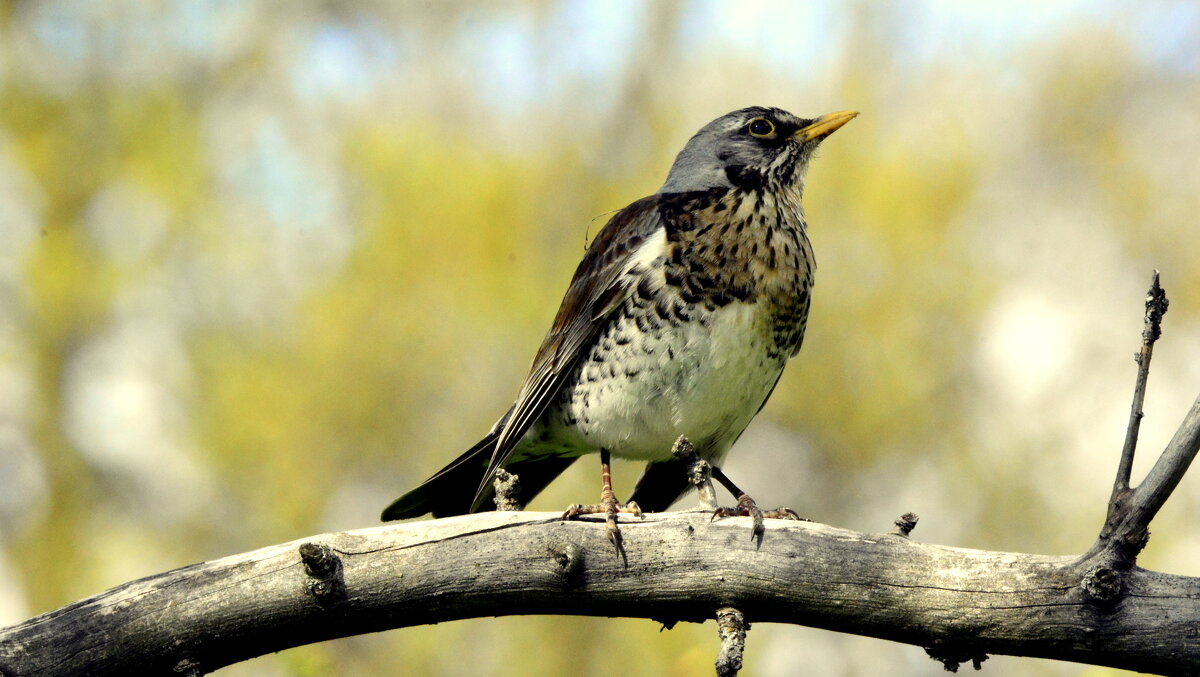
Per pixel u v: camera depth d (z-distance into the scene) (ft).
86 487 50.08
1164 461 17.39
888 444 48.67
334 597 19.52
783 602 19.30
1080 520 47.21
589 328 26.40
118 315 50.49
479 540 19.83
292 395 43.06
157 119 53.62
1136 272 54.60
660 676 38.52
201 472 44.45
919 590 18.78
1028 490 48.06
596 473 42.19
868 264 48.98
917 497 49.06
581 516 20.22
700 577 19.52
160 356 48.21
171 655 19.56
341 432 42.63
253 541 43.68
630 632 39.24
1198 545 45.27
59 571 49.11
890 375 48.42
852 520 48.88
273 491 43.14
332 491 43.16
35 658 18.99
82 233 51.98
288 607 19.58
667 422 26.20
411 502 26.89
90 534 49.73
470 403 43.01
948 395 49.21
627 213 28.40
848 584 19.06
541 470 29.30
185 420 46.24
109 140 53.62
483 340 42.91
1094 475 48.73
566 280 43.88
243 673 40.27
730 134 29.37
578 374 26.71
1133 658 17.79
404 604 19.75
